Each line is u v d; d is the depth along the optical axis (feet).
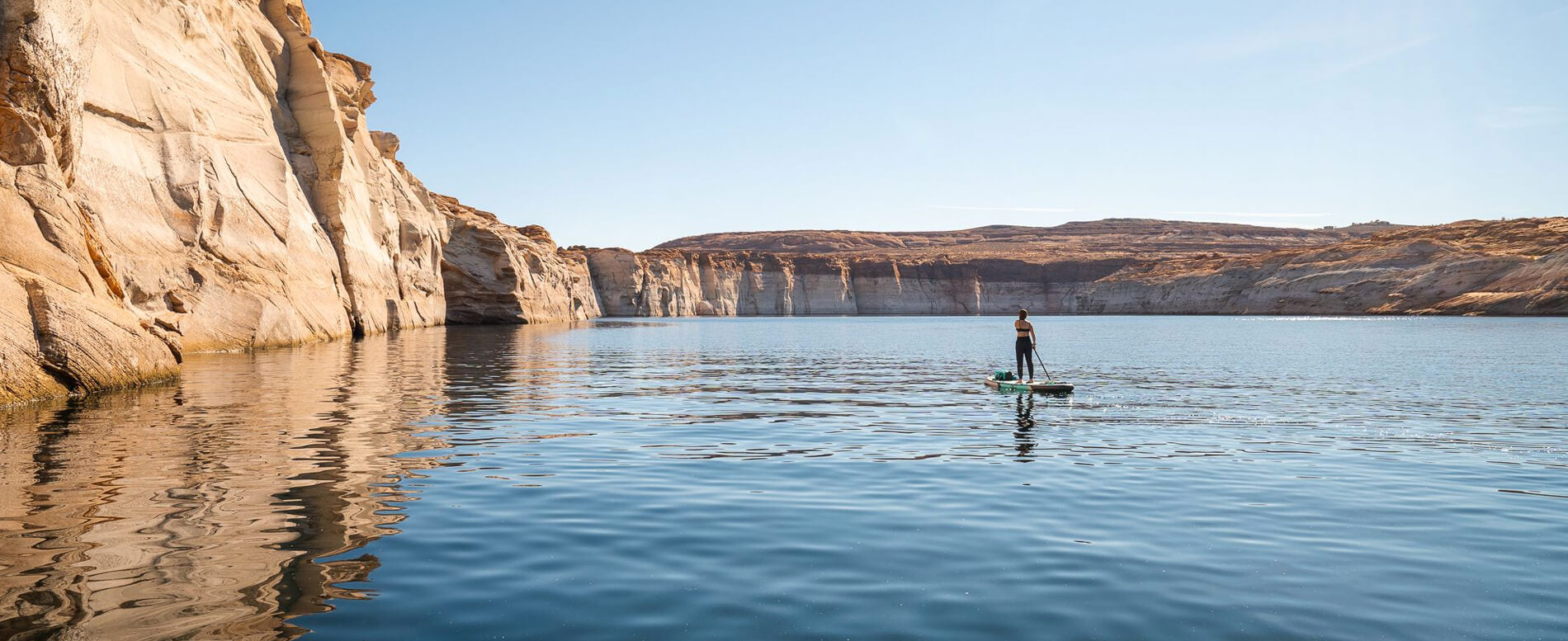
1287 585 21.22
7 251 56.75
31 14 63.05
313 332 136.77
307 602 19.20
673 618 18.61
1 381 51.78
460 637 17.35
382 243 195.83
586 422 51.49
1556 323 291.99
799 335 229.04
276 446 39.40
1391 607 19.74
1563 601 20.22
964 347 159.53
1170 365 106.83
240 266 115.55
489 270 283.59
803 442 43.80
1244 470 36.29
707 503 29.60
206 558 22.30
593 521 27.02
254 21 154.51
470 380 77.00
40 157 63.26
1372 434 47.65
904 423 51.72
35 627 17.31
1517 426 51.52
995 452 40.86
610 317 482.69
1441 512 28.81
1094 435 46.80
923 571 22.12
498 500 29.73
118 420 47.01
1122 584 21.18
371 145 202.80
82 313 60.13
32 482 30.99
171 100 107.34
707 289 590.55
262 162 131.64
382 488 31.40
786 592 20.42
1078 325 326.65
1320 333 226.17
